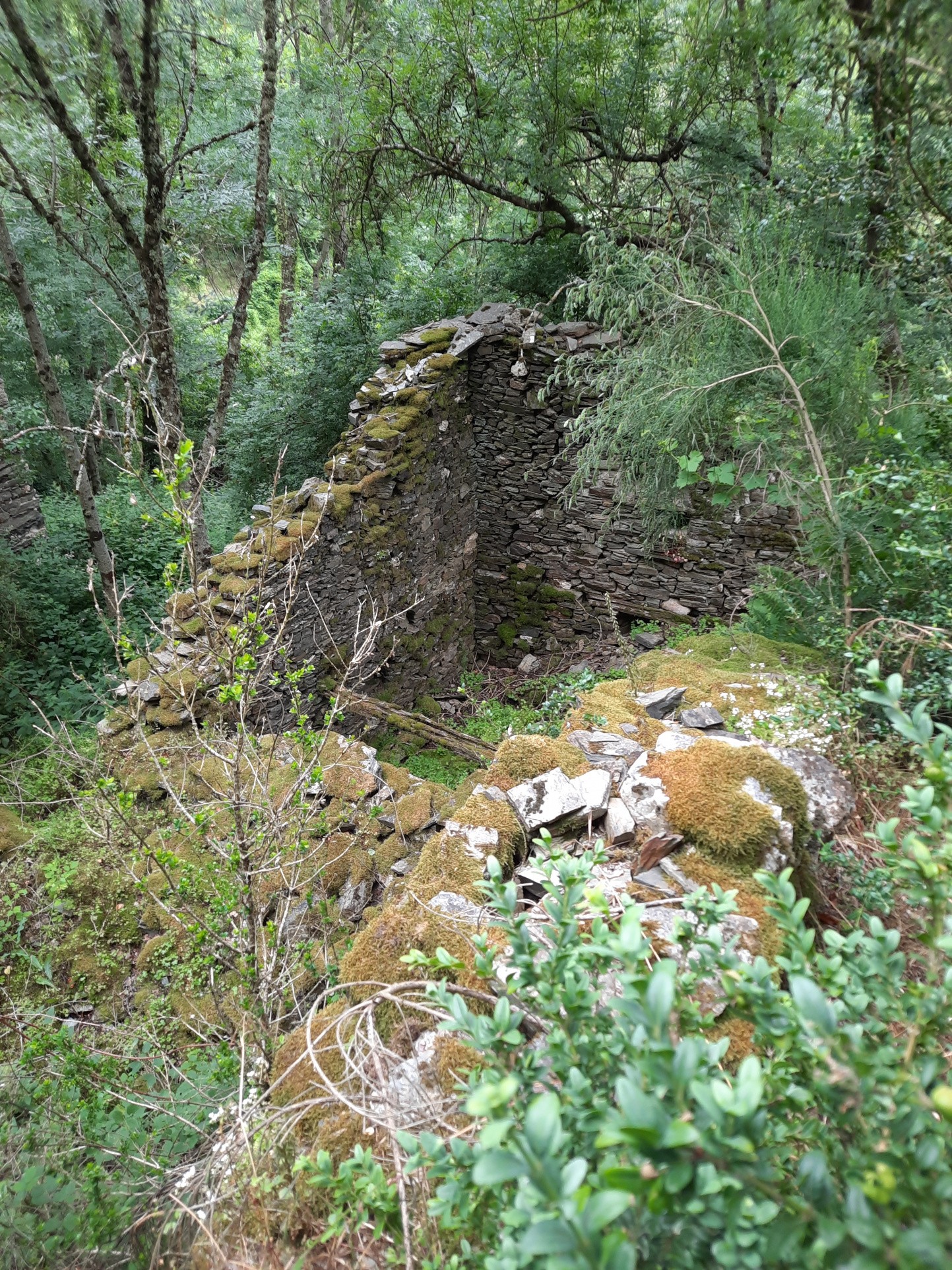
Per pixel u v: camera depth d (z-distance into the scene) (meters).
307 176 9.33
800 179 5.28
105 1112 2.55
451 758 6.96
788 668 3.57
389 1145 1.67
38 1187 2.22
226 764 2.94
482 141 7.92
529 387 8.09
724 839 2.27
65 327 11.80
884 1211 0.78
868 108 4.19
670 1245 0.90
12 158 7.04
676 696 3.27
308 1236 1.62
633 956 1.00
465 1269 1.34
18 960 3.70
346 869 3.78
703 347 4.82
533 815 2.53
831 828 2.58
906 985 1.33
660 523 7.25
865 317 4.38
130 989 3.52
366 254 9.75
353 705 6.54
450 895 2.26
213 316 13.34
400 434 7.09
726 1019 1.78
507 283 9.13
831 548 3.54
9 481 9.27
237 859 2.67
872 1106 0.95
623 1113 0.80
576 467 8.13
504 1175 0.74
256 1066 2.34
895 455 3.67
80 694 7.29
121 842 3.96
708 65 6.54
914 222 4.46
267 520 6.20
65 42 5.79
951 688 2.54
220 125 8.87
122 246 9.38
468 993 1.68
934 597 2.96
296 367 9.90
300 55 10.27
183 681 4.69
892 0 3.24
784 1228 0.80
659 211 7.39
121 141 8.25
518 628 9.20
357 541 6.70
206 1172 1.85
